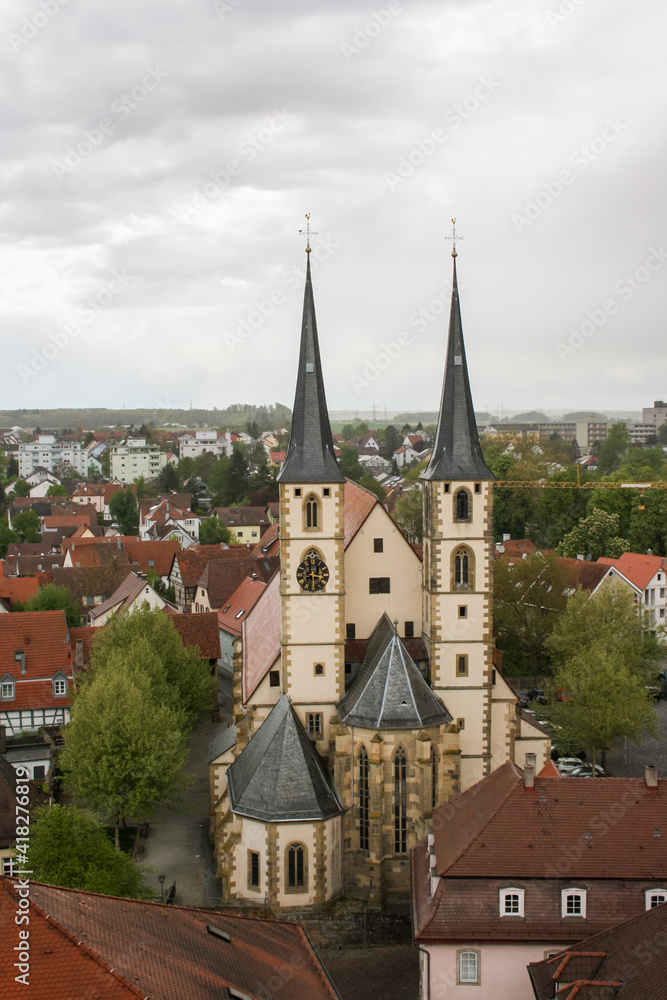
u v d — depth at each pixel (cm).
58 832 4456
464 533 5997
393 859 5422
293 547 5875
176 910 3109
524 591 9906
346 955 4991
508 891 3962
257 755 5506
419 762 5341
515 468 17575
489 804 4309
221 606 11612
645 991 3170
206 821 6562
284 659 5931
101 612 10856
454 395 6041
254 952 3111
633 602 9206
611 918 3909
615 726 6850
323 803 5275
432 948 3922
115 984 2419
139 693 5956
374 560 6253
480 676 6091
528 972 3722
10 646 8100
